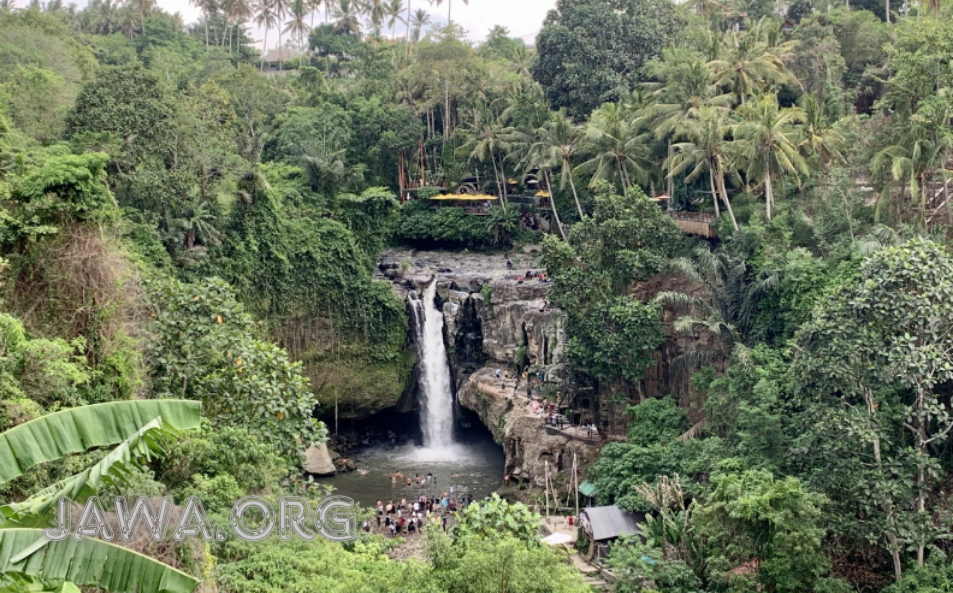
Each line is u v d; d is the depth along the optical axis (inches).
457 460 2235.5
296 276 2298.2
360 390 2321.6
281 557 912.3
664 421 1766.7
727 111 2167.8
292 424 1154.7
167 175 1909.4
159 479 997.8
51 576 466.6
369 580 829.2
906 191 1914.4
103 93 1927.9
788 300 1720.0
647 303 1930.4
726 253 1843.0
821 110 2181.3
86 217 1137.4
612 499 1608.0
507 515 1001.5
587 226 1968.5
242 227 2185.0
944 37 1823.3
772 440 1396.4
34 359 904.3
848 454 1213.1
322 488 1993.1
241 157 2267.5
